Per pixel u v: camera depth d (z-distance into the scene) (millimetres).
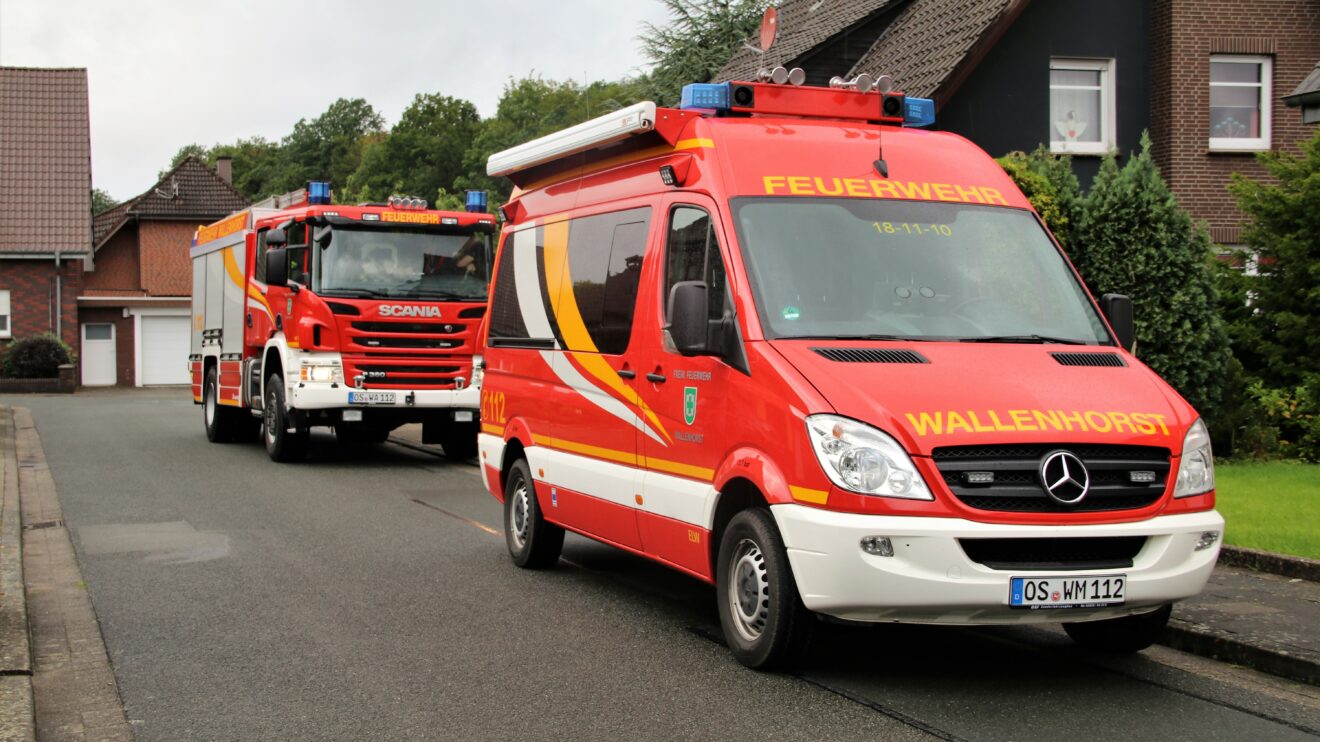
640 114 7383
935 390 5902
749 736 5363
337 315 15992
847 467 5703
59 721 5672
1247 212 15586
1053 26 20641
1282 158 15484
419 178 78438
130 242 54250
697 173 7168
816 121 7652
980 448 5703
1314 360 14812
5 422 24469
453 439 17406
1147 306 13781
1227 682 6195
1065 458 5691
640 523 7449
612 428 7812
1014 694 5988
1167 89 20781
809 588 5816
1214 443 14266
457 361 16547
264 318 17312
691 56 32562
